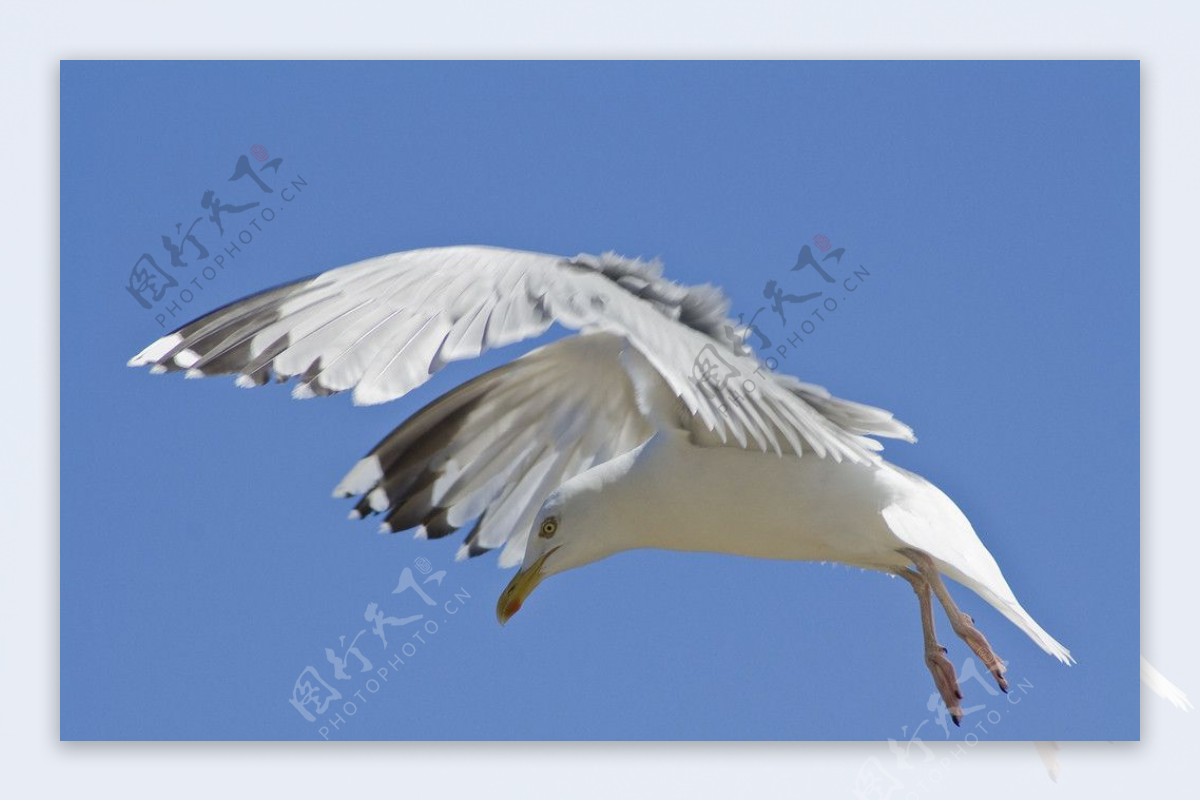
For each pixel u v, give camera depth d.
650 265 9.09
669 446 10.45
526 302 8.95
